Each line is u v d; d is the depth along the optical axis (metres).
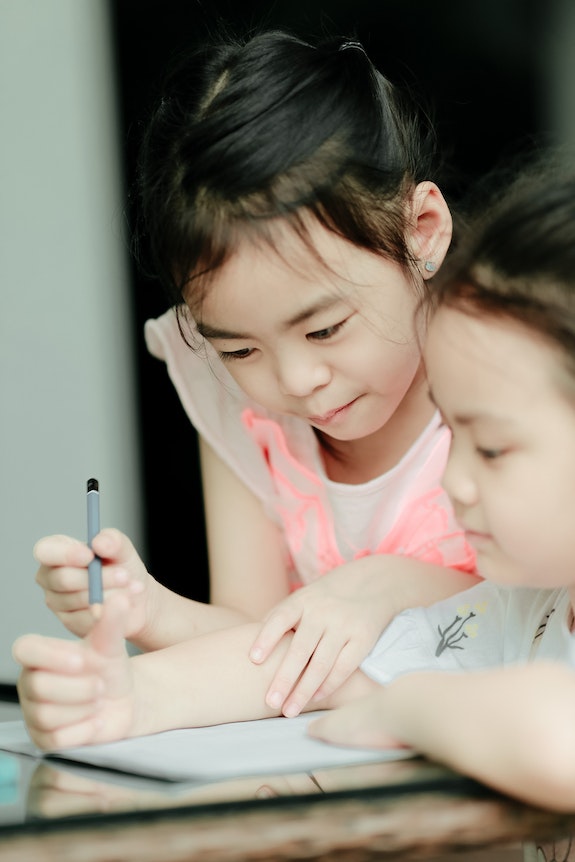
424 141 1.39
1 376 2.53
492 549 0.91
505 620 1.12
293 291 1.15
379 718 0.84
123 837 0.65
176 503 2.62
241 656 1.12
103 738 0.95
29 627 2.49
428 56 2.54
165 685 1.05
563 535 0.86
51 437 2.54
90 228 2.55
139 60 2.54
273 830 0.66
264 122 1.20
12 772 0.83
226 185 1.17
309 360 1.17
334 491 1.49
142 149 1.36
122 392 2.59
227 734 0.96
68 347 2.56
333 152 1.21
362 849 0.65
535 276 0.85
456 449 0.90
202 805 0.68
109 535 1.05
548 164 1.06
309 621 1.15
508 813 0.69
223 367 1.54
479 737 0.72
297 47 1.29
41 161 2.55
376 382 1.21
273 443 1.53
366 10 2.51
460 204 1.28
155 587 1.26
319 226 1.16
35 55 2.55
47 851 0.64
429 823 0.67
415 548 1.45
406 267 1.21
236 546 1.56
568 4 2.57
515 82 2.58
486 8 2.56
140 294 2.58
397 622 1.17
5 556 2.50
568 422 0.84
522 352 0.84
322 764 0.78
